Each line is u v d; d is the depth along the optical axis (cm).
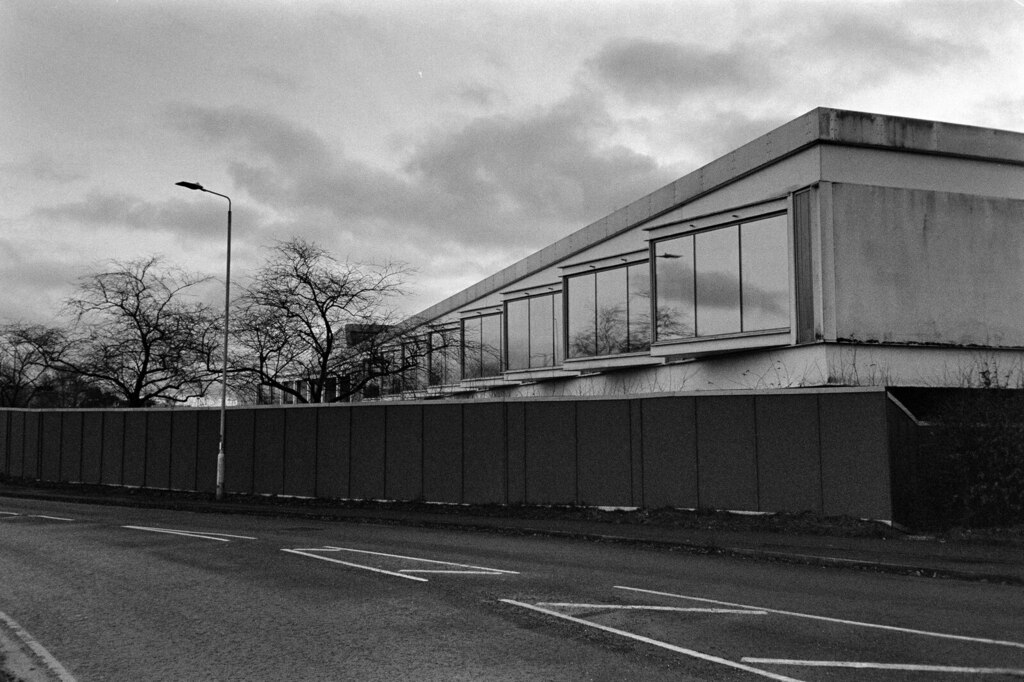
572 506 2016
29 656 749
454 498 2234
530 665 697
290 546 1491
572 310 2903
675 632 810
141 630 845
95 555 1379
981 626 837
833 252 1922
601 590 1038
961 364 2008
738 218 2125
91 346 3703
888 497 1560
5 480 3438
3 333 3872
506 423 2158
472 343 3844
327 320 3089
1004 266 2098
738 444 1770
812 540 1438
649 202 2586
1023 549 1332
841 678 656
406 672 680
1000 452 1542
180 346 3662
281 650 757
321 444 2544
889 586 1077
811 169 1962
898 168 2011
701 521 1692
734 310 2128
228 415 2803
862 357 1916
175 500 2575
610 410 1981
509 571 1195
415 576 1151
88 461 3266
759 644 762
